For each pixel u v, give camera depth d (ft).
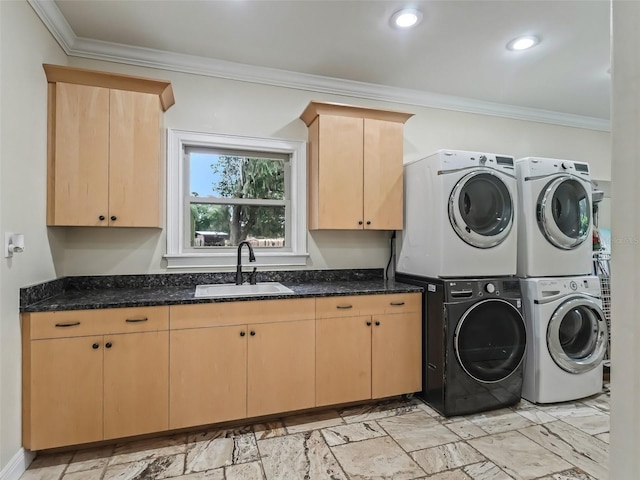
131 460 6.21
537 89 10.38
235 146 9.14
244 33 7.66
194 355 6.80
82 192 7.08
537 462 6.22
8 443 5.51
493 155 8.40
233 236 9.45
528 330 8.55
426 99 10.78
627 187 1.34
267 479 5.76
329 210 8.87
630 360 1.33
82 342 6.19
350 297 7.91
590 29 7.50
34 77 6.37
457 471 5.98
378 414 7.94
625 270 1.34
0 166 5.33
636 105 1.32
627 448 1.34
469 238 8.04
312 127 9.43
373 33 7.66
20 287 5.89
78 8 6.79
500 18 7.14
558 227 8.64
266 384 7.27
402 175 9.48
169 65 8.58
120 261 8.29
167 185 8.59
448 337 7.75
